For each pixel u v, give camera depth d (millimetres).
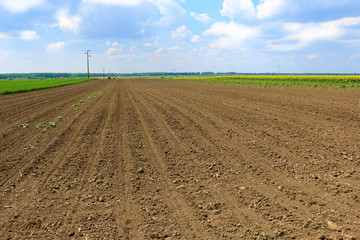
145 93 24797
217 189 4402
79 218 3617
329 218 3377
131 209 3844
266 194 4133
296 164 5340
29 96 23250
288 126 8680
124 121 10438
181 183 4699
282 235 3076
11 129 9281
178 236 3152
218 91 24891
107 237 3172
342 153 5840
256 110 12203
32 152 6605
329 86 27719
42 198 4215
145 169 5406
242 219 3469
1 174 5219
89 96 22516
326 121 9172
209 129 8711
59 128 9375
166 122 10047
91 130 8961
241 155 6047
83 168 5504
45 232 3299
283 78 50938
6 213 3768
